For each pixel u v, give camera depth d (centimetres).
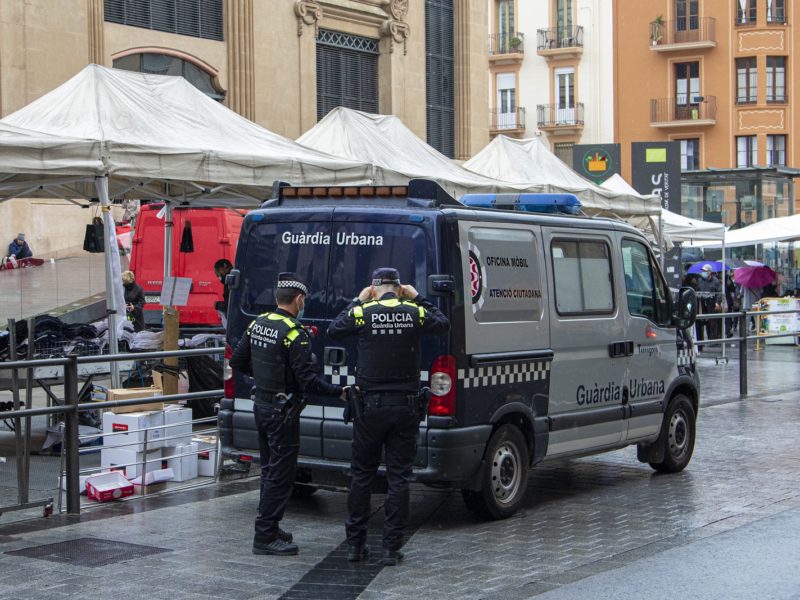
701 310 2591
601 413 898
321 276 790
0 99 2152
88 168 1052
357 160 1328
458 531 775
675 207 2477
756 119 5350
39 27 2202
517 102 5819
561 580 643
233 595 611
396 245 766
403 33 2978
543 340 836
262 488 707
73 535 752
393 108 2955
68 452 812
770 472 1009
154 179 1135
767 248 3506
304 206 812
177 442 941
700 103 5419
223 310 1504
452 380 750
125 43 2378
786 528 777
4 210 2491
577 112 5659
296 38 2702
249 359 717
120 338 1133
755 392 1673
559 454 859
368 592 619
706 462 1066
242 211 1941
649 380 963
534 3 5753
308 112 2733
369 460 687
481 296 778
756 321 2611
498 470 802
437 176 1446
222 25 2578
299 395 700
